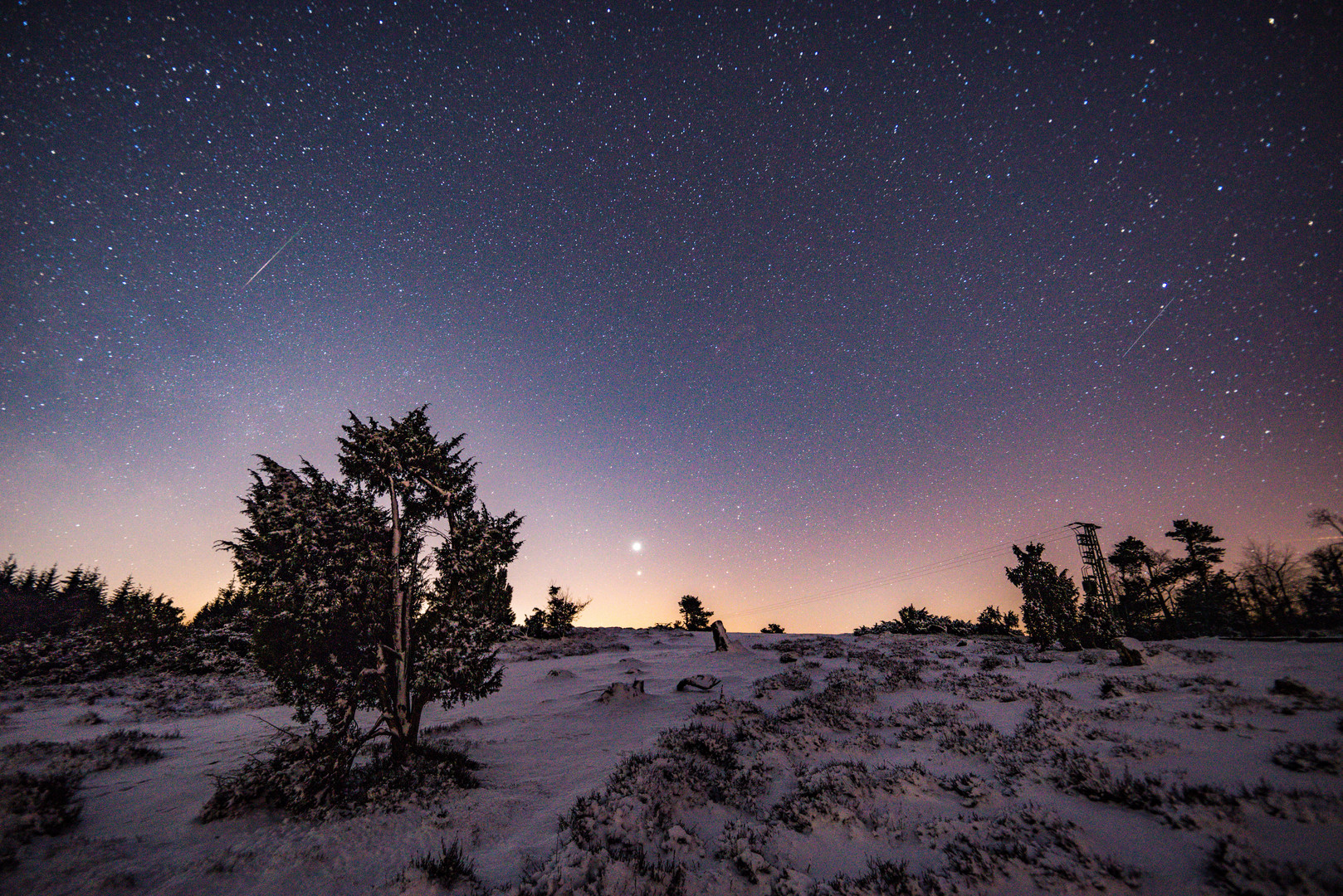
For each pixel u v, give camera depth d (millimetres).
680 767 10727
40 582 105375
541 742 14695
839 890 6246
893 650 31375
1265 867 5281
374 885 6812
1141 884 5508
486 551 12641
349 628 11195
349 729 10711
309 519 10789
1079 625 25750
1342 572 39125
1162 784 7625
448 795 9969
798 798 9109
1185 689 13773
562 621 53031
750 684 22750
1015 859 6234
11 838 7660
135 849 7762
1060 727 11492
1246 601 41438
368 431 12766
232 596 54812
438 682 11789
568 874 6543
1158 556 43281
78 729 17688
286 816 9070
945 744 11383
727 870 6945
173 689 27562
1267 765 7945
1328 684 12773
